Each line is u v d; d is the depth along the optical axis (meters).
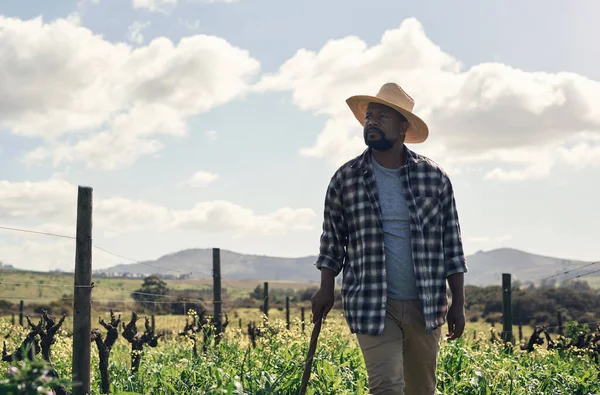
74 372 6.30
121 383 7.53
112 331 7.31
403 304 5.05
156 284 71.38
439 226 5.24
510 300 13.88
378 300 4.99
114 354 9.14
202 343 9.95
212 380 6.75
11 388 2.79
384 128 5.16
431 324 5.09
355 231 5.17
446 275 5.29
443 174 5.34
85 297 6.34
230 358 8.39
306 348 8.30
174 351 10.62
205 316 11.04
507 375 8.38
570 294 46.06
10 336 9.30
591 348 11.88
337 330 10.06
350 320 5.07
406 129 5.30
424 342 5.21
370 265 5.05
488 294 50.28
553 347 12.35
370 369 5.00
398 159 5.30
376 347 4.98
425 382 5.39
